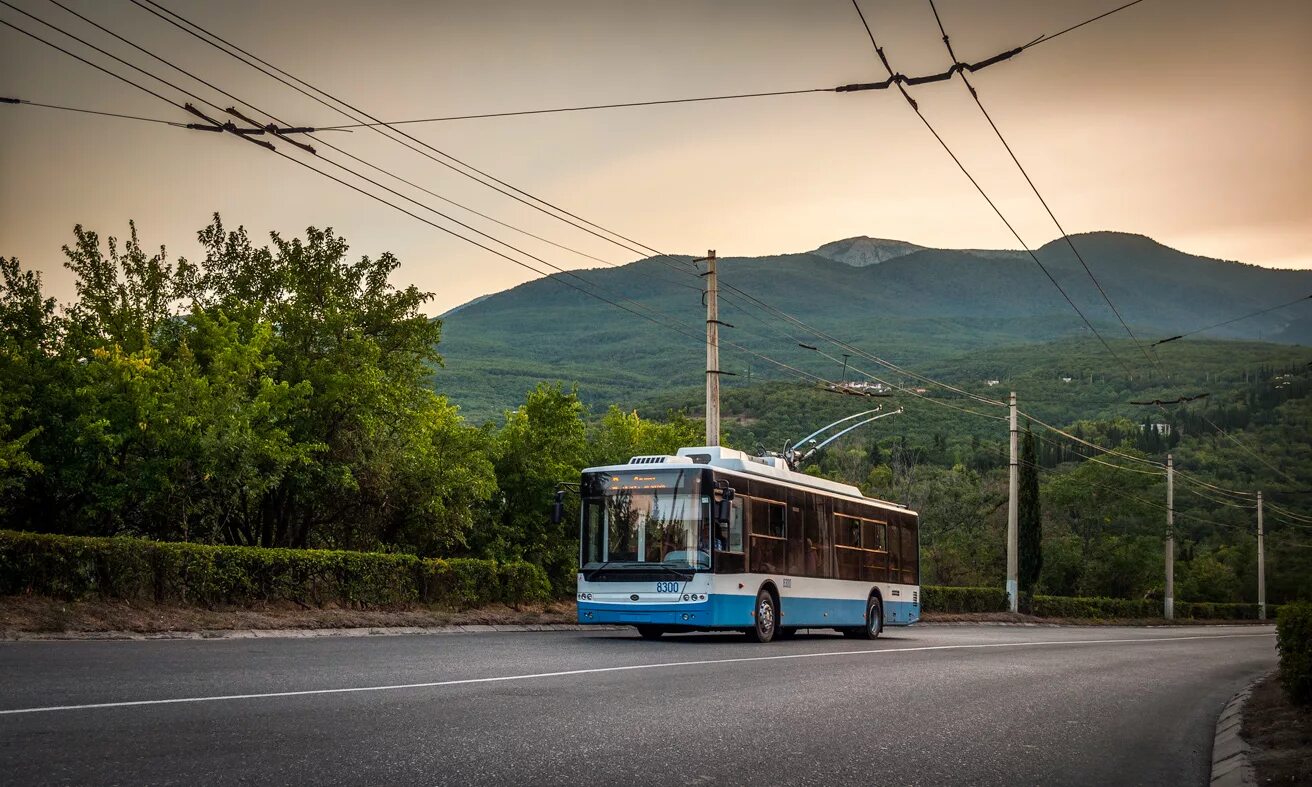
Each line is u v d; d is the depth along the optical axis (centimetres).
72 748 785
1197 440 9688
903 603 3212
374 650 1727
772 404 9694
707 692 1331
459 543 3284
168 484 2381
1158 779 956
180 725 898
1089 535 7862
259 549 2256
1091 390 14025
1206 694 1791
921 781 856
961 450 11112
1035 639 3300
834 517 2819
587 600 2295
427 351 3094
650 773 822
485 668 1483
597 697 1227
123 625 1812
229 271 2972
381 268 3048
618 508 2316
